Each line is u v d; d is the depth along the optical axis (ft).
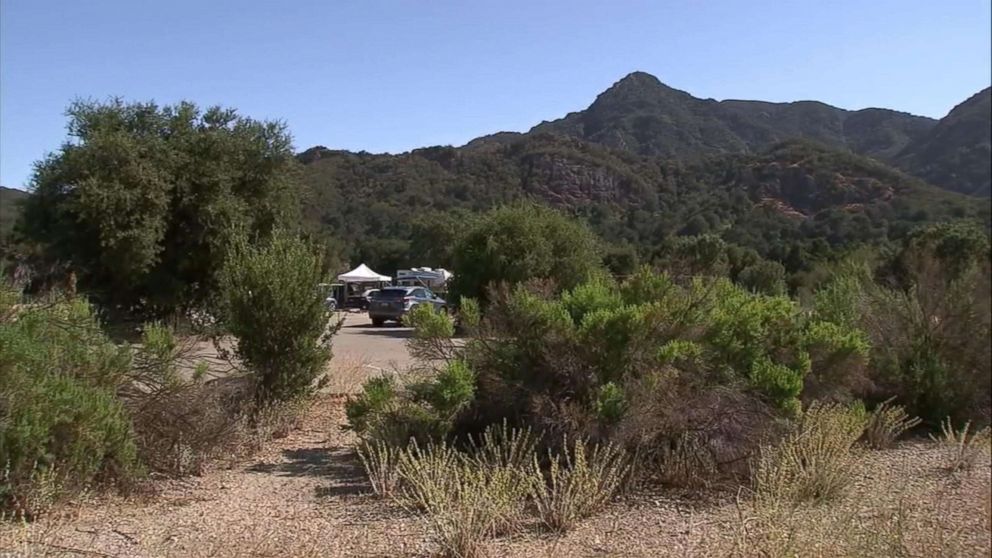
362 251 199.21
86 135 71.97
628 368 21.91
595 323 21.77
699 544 16.44
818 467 19.40
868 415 26.37
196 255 72.43
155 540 16.79
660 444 21.70
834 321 29.14
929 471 23.00
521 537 17.11
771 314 24.97
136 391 22.81
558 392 22.22
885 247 28.91
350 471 23.16
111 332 28.78
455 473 17.85
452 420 22.22
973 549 15.58
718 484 20.90
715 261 42.91
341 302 150.51
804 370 23.84
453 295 83.97
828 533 15.28
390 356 54.80
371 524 18.01
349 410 23.58
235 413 26.17
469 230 85.97
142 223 68.13
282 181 77.87
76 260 68.03
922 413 29.27
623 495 20.12
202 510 19.22
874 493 20.16
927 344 29.07
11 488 18.03
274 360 28.40
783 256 48.42
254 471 23.30
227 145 74.49
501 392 22.50
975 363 26.23
